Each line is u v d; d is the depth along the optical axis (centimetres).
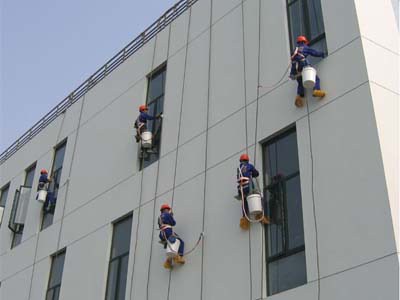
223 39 1619
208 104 1547
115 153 1842
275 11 1478
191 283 1316
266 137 1321
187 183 1478
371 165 1063
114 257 1631
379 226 1000
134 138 1794
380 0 1308
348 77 1191
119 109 1947
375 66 1178
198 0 1811
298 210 1191
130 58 2036
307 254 1097
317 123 1211
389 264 955
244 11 1587
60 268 1847
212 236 1325
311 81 1205
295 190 1217
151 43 1956
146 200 1595
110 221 1698
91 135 2031
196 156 1495
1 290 2066
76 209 1888
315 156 1180
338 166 1125
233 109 1451
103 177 1838
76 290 1684
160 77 1853
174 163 1560
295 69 1254
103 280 1600
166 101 1719
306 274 1102
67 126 2217
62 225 1916
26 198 2233
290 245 1170
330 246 1064
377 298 949
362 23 1234
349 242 1035
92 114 2092
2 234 2262
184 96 1656
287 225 1198
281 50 1398
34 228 2067
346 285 1004
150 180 1620
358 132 1116
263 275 1172
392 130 1105
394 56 1228
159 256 1454
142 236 1540
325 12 1324
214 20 1697
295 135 1276
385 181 1026
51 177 2156
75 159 2045
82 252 1747
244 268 1211
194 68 1677
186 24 1819
